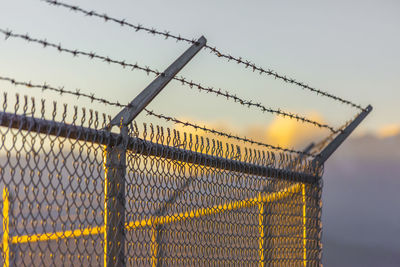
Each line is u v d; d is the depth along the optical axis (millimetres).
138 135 4609
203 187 5184
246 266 5656
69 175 4016
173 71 4816
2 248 3715
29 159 3779
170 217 4848
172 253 4852
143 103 4617
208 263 5191
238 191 5598
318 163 6754
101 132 4293
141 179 4617
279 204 6176
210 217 5246
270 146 6047
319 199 6734
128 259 4473
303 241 6488
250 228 5730
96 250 4211
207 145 5219
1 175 3654
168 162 4848
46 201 3859
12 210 3727
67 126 4008
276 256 6062
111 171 4398
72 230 4016
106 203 4332
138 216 4582
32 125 3785
